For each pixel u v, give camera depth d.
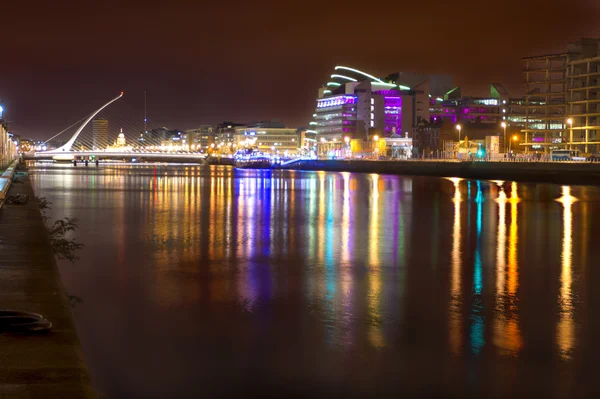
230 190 92.81
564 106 167.00
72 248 27.72
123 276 26.19
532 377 14.93
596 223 48.69
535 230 44.12
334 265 29.20
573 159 131.00
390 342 17.33
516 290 23.77
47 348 8.16
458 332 18.30
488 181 124.12
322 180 132.12
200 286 24.36
